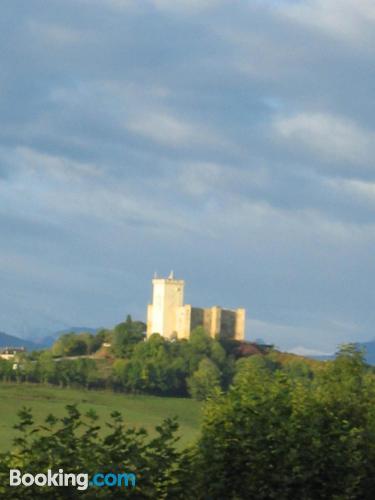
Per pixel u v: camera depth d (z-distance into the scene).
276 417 34.34
